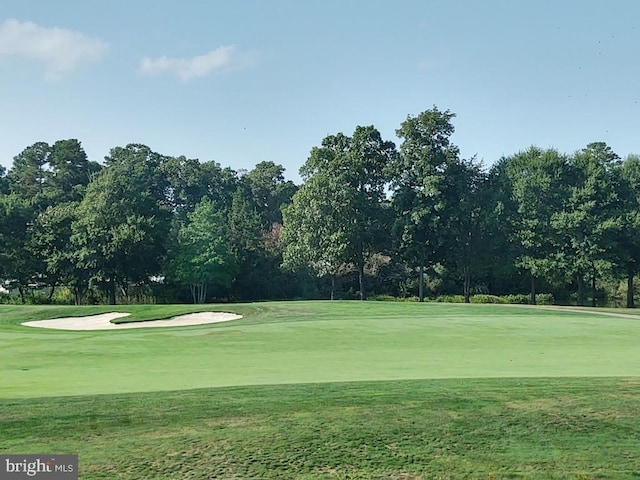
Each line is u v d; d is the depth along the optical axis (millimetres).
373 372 14156
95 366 15781
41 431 8320
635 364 15633
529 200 58125
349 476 6867
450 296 62875
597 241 55406
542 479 6793
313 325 27188
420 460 7316
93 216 58844
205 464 7145
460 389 10742
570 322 28156
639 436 8148
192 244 63656
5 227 60656
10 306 39344
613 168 61094
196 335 23906
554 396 10086
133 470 6973
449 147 61000
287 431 8234
